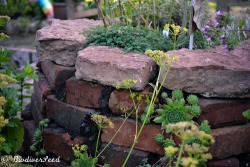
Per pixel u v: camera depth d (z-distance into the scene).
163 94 2.04
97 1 2.65
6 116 2.21
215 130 2.04
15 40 8.24
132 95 1.98
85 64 2.15
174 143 1.97
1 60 2.18
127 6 2.96
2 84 1.72
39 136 2.49
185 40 2.55
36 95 2.90
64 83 2.49
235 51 2.37
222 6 3.72
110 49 2.35
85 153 2.02
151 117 2.04
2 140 1.82
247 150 2.14
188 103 2.03
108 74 2.09
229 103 2.04
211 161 2.03
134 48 2.34
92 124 2.23
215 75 2.00
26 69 2.22
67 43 2.46
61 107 2.42
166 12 3.02
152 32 2.59
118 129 2.12
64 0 9.17
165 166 2.01
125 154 2.10
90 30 2.63
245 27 3.12
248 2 3.52
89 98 2.26
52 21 3.19
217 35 2.43
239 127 2.10
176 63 2.04
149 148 2.07
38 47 2.56
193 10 2.32
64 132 2.38
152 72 2.19
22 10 9.03
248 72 1.99
